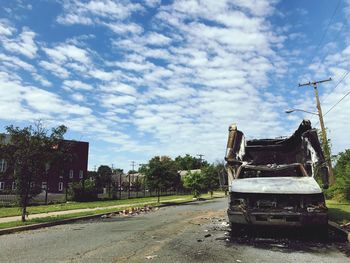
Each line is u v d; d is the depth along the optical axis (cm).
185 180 4738
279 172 1139
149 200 3816
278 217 939
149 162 3362
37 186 1598
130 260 744
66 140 1692
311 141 1093
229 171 1156
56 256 805
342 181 2272
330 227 1159
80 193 3516
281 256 773
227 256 775
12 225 1395
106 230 1282
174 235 1100
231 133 1172
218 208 2494
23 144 1559
